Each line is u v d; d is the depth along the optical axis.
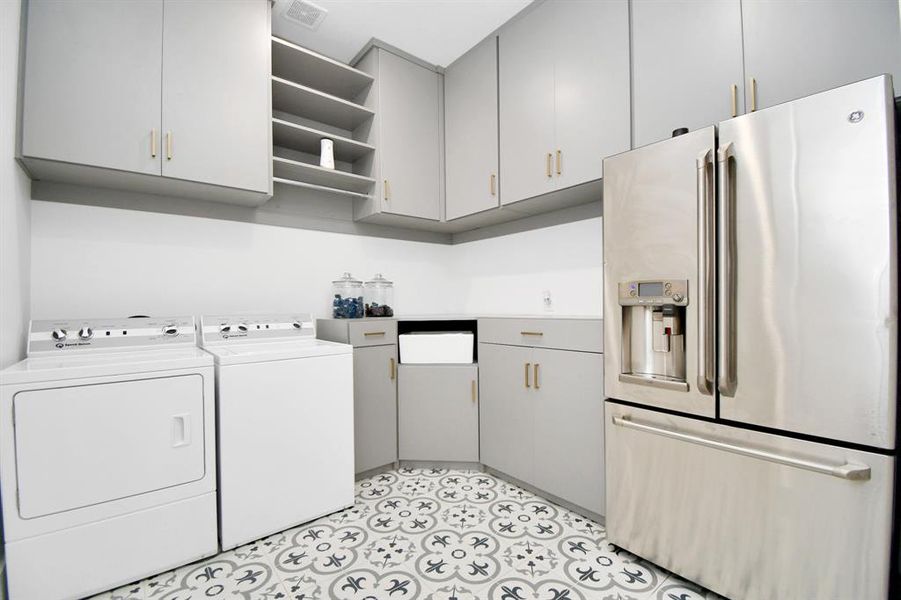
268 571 1.52
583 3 2.01
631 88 1.83
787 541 1.19
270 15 2.13
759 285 1.24
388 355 2.45
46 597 1.32
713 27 1.58
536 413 2.10
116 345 1.78
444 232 3.37
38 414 1.31
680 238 1.40
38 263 1.83
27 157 1.54
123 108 1.72
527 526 1.82
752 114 1.25
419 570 1.51
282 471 1.78
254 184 2.05
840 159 1.10
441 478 2.36
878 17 1.25
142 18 1.77
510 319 2.25
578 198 2.33
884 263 1.04
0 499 1.28
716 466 1.33
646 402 1.51
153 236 2.12
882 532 1.04
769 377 1.22
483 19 2.37
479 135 2.59
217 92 1.95
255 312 2.44
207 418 1.62
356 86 2.65
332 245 2.77
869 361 1.06
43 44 1.57
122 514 1.44
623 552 1.62
